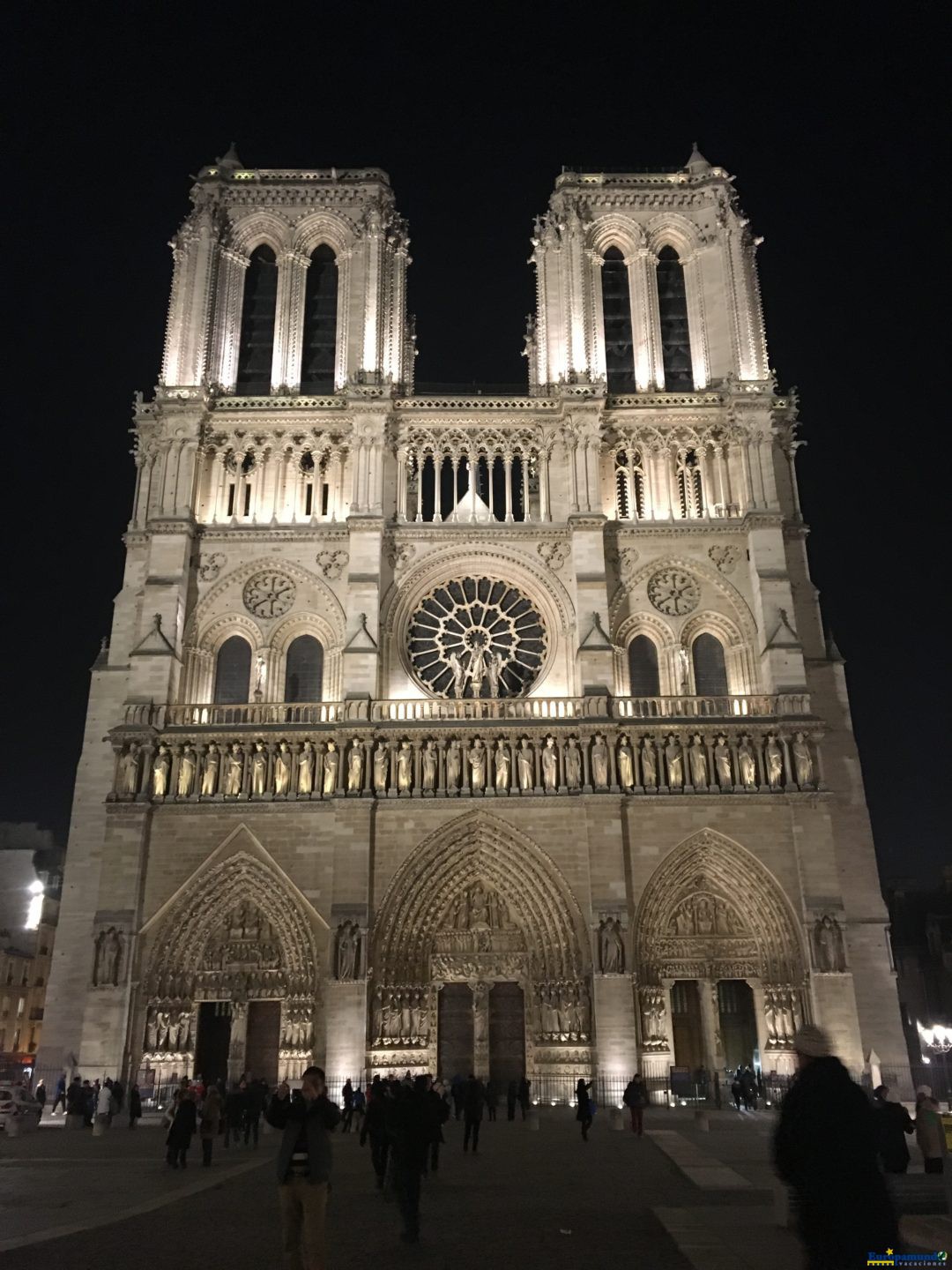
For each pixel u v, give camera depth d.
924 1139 24.31
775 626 66.50
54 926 101.12
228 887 61.06
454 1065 59.72
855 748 66.38
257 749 62.84
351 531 68.94
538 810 61.72
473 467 72.50
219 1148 40.50
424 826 61.25
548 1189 28.06
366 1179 31.67
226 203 79.75
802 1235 10.06
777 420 74.88
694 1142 40.19
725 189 79.69
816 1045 10.80
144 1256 19.23
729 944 61.16
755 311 76.75
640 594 69.50
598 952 58.38
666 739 63.16
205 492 71.50
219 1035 60.50
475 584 70.75
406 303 90.81
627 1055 56.53
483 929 61.47
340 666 67.25
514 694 68.31
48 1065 59.38
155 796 61.94
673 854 61.22
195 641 67.75
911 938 94.88
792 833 61.56
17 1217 24.19
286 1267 15.43
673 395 73.44
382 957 59.22
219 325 76.00
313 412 72.81
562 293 76.69
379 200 79.69
